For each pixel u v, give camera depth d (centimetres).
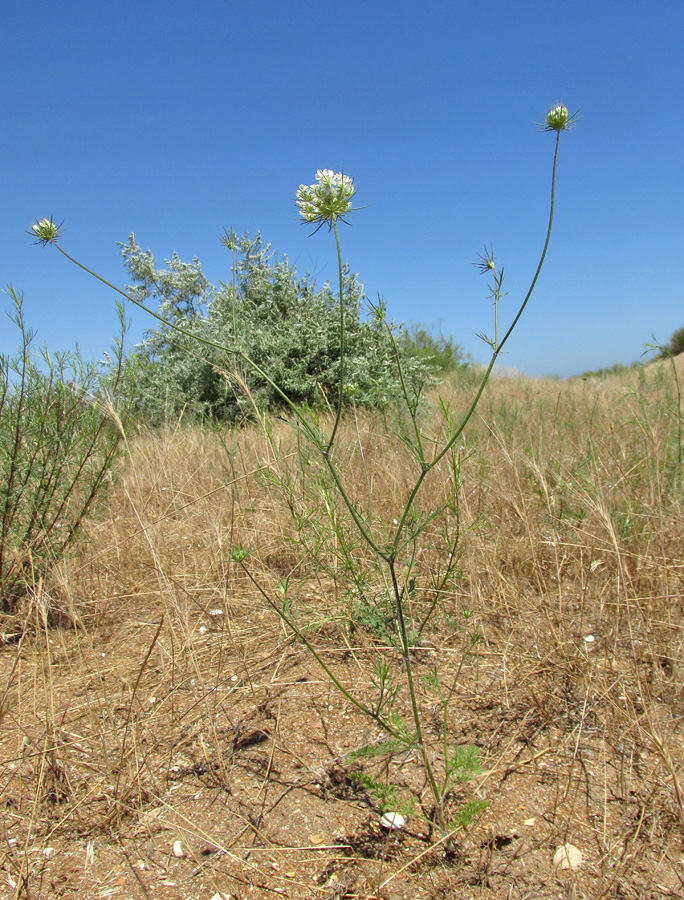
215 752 187
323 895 137
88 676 220
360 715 201
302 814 161
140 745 189
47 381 283
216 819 161
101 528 335
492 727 191
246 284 858
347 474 359
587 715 193
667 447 342
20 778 178
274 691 216
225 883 141
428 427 493
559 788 164
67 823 161
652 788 161
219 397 707
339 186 153
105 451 301
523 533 313
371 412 542
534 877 137
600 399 599
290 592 285
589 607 254
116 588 293
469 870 141
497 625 249
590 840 147
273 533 325
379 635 241
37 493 279
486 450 423
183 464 446
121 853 151
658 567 241
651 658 213
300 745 188
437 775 172
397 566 288
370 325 784
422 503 331
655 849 143
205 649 247
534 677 214
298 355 754
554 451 422
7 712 185
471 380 1078
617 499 302
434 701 206
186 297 923
